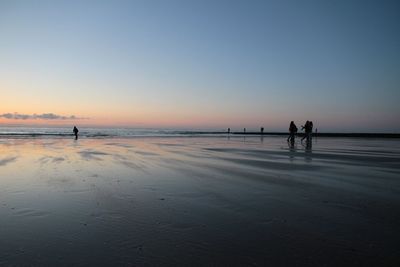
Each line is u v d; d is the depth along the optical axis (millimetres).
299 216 5652
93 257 3906
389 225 5137
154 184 8516
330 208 6172
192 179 9289
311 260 3832
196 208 6172
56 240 4469
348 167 11898
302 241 4445
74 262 3770
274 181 9008
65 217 5543
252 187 8164
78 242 4391
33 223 5219
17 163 12773
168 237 4594
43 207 6184
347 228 4996
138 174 10148
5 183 8555
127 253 4027
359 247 4227
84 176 9711
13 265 3688
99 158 14758
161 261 3801
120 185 8352
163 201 6703
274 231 4867
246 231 4859
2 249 4152
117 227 5031
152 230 4891
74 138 37781
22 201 6633
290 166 12156
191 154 17125
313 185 8430
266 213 5840
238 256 3947
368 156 16172
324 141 35594
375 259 3861
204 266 3676
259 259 3863
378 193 7473
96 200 6750
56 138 37594
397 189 7914
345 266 3680
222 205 6402
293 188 8039
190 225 5141
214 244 4336
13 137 39906
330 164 12789
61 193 7379
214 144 27141
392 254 4004
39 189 7797
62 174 10070
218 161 13781
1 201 6625
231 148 21938
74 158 14680
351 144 28656
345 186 8305
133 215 5684
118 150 19469
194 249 4160
